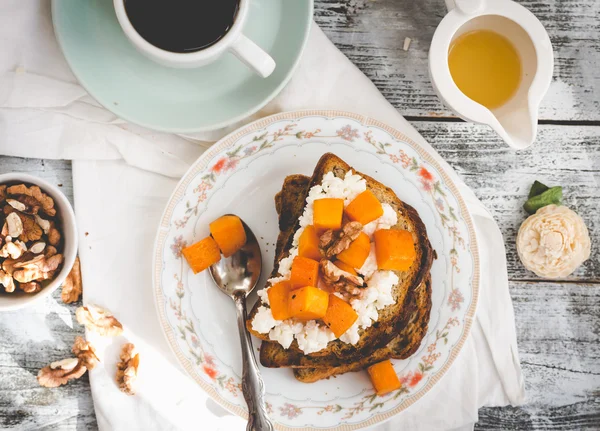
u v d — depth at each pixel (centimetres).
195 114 59
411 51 65
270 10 59
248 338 60
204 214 62
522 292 66
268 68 56
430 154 63
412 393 61
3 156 64
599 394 65
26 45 61
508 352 65
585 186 66
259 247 62
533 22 59
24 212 60
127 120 59
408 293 60
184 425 64
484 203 65
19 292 61
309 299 55
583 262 66
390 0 65
